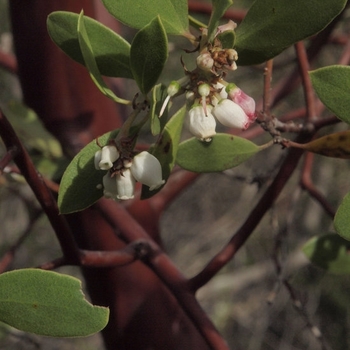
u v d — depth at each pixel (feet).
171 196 1.55
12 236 3.99
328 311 4.39
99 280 1.45
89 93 1.45
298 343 4.30
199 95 1.02
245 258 4.33
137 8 1.02
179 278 1.25
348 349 4.31
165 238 4.60
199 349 1.46
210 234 4.55
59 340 3.70
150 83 1.00
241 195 4.59
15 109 1.50
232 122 1.02
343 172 4.44
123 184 1.02
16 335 1.74
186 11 1.02
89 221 1.43
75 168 1.03
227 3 0.99
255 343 4.16
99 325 1.01
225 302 4.13
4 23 3.44
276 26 1.02
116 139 1.02
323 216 4.33
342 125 3.49
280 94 1.65
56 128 1.45
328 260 1.33
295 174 4.20
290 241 4.23
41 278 1.00
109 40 1.04
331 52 3.86
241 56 1.04
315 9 1.01
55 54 1.43
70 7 1.42
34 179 1.12
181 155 1.13
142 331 1.45
